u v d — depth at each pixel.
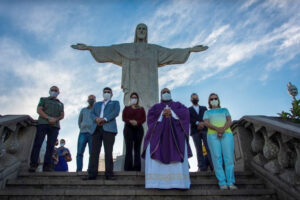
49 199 4.01
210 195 4.23
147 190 4.22
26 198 4.00
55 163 7.34
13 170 4.93
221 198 4.18
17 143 5.45
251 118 5.35
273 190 4.41
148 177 4.34
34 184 4.52
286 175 4.29
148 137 4.80
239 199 4.15
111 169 4.80
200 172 5.12
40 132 5.46
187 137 4.84
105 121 5.07
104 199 4.05
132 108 5.74
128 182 4.53
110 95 5.70
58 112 5.91
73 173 5.02
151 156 4.46
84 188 4.46
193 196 4.22
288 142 4.38
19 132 5.96
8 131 5.23
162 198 4.17
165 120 4.85
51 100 5.93
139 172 4.95
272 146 4.84
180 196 4.21
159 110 5.01
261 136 5.47
